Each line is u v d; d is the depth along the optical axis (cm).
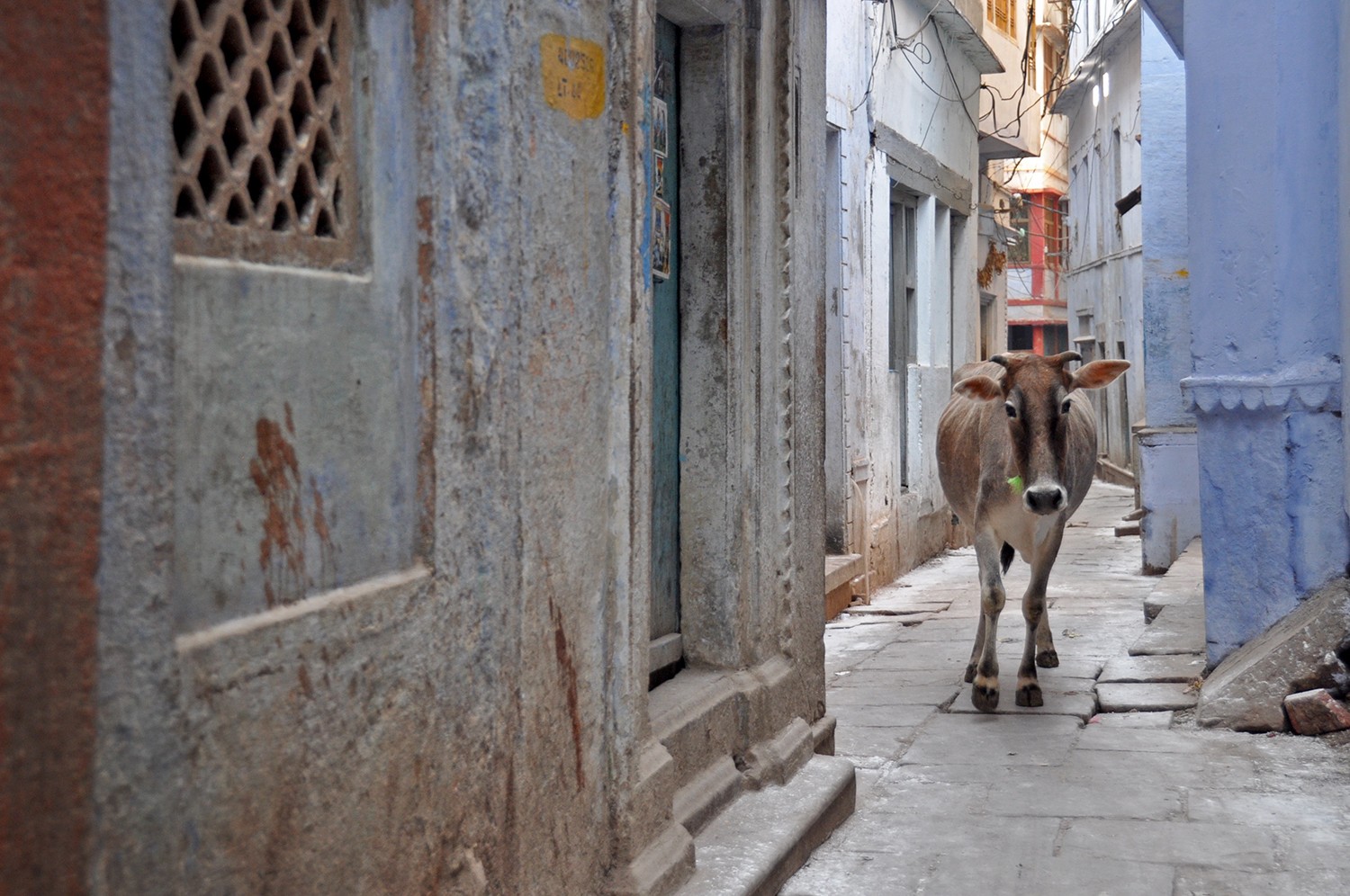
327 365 241
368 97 256
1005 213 2128
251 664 218
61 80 176
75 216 178
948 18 1441
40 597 175
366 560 254
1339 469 627
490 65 291
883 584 1238
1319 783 525
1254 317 644
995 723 641
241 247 222
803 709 534
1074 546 1465
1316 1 626
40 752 175
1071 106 2955
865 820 500
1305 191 631
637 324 367
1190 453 1177
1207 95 654
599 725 352
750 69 484
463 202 281
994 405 688
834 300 1102
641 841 366
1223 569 658
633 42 359
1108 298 2550
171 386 197
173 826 201
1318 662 602
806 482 543
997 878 434
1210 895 415
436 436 272
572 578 336
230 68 221
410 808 264
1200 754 572
